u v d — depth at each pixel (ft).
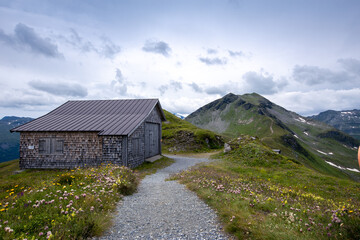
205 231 21.35
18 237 16.99
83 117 89.97
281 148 465.47
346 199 42.52
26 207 23.34
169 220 24.54
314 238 18.42
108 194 31.37
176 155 122.72
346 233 18.56
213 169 66.85
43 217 20.90
